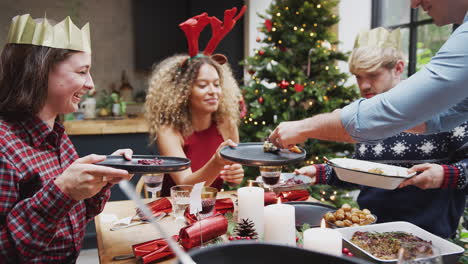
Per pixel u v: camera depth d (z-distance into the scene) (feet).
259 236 3.81
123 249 3.84
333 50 9.55
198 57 6.69
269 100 9.21
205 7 13.82
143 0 15.52
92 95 13.42
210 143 6.94
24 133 3.42
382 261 3.01
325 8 9.29
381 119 3.29
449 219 5.15
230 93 7.05
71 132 11.73
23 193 3.34
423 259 1.95
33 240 3.04
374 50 5.27
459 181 4.23
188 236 3.52
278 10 9.46
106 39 15.94
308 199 5.56
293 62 9.57
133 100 16.29
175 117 6.58
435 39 10.03
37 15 14.96
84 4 15.48
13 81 3.34
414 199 5.11
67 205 3.08
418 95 3.10
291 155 4.79
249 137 9.89
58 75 3.40
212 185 6.77
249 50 13.41
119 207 5.32
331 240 3.05
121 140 12.33
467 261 3.35
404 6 11.21
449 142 5.04
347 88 9.60
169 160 4.60
